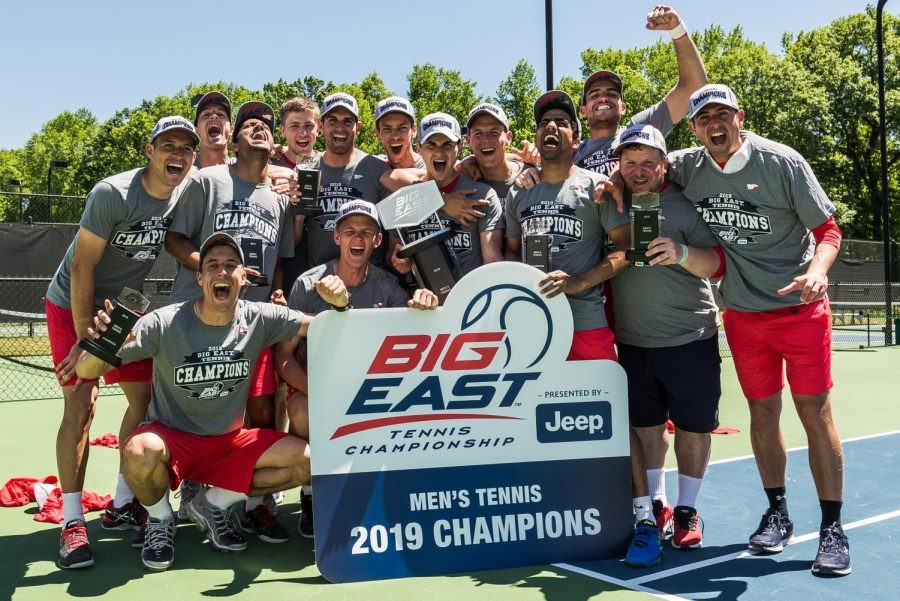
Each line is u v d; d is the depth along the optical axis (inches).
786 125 1606.8
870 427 332.5
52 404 402.9
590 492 163.6
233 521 181.6
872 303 945.5
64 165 1021.8
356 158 201.2
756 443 171.9
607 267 163.3
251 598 139.6
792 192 156.3
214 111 222.5
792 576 150.3
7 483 213.5
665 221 169.2
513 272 164.6
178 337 156.9
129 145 2310.5
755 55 1829.5
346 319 161.0
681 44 211.6
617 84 208.4
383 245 195.3
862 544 170.9
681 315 166.7
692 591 141.8
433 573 153.5
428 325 162.9
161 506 159.2
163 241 177.3
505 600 137.4
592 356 169.8
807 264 162.9
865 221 1691.7
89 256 165.9
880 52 772.6
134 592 143.1
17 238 696.4
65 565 156.2
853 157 1685.5
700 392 167.5
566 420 165.0
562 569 155.4
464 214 179.5
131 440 154.3
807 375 159.5
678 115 219.0
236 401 162.6
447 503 158.4
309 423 157.8
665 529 177.3
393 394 160.9
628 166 161.9
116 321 148.6
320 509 153.9
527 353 164.7
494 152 193.2
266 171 185.5
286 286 200.8
